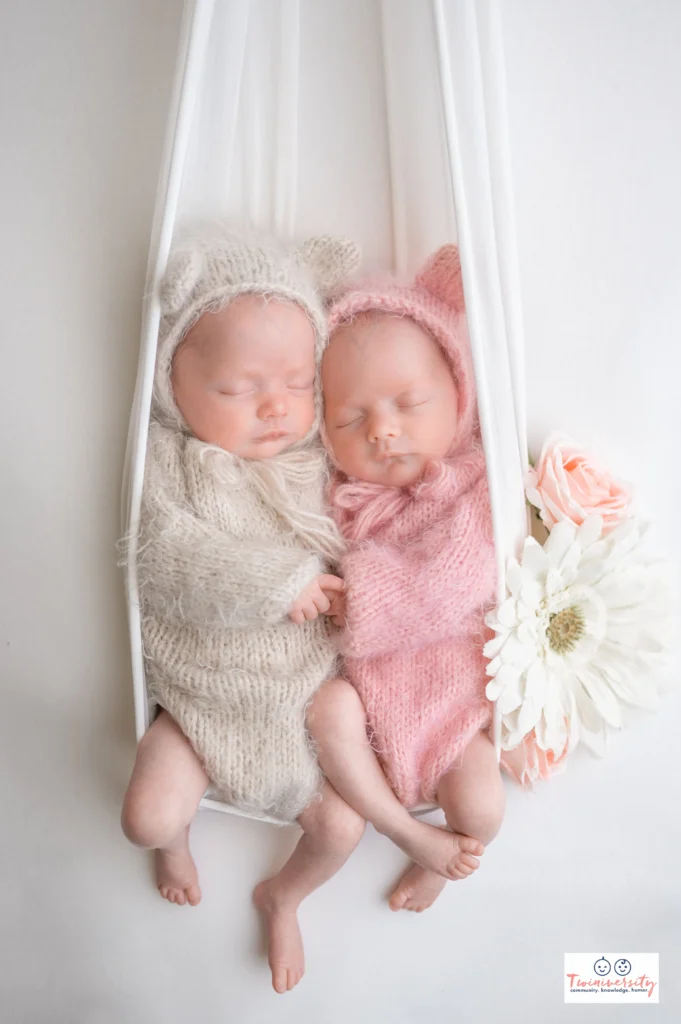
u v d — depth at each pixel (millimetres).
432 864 1007
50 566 1117
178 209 1021
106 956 1122
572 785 1200
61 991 1123
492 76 1028
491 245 980
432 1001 1157
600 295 1177
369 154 1149
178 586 957
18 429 1111
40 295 1108
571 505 1069
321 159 1156
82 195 1108
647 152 1165
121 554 1107
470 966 1165
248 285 987
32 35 1110
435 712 1024
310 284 1052
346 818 1019
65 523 1115
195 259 942
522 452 1084
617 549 1050
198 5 884
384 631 993
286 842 1130
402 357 1031
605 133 1163
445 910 1162
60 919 1123
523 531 1054
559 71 1159
